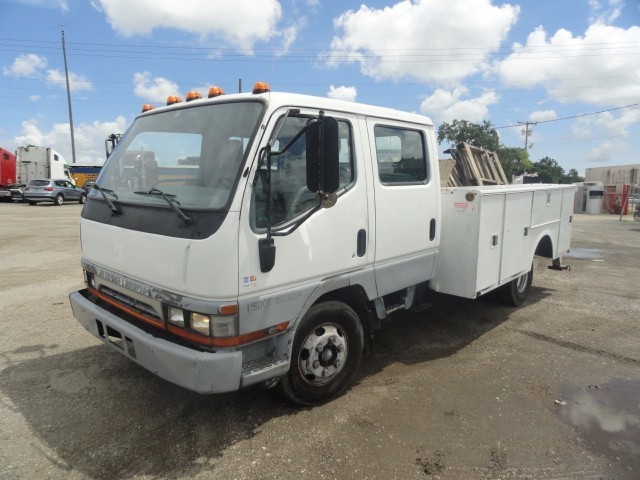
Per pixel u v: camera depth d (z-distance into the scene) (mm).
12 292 7059
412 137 4195
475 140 34312
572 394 3893
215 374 2762
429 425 3389
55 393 3811
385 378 4152
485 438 3232
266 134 2896
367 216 3666
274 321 3055
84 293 3967
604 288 7512
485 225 4586
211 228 2750
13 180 30750
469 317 5867
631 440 3230
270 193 2855
